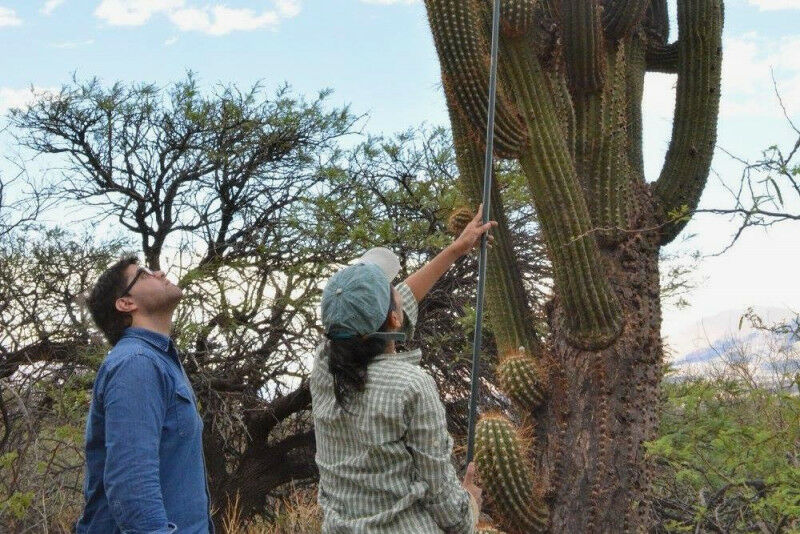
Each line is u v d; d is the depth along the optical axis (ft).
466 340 29.50
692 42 19.02
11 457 18.79
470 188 19.08
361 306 7.59
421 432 7.45
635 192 19.26
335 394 7.59
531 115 17.76
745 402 17.49
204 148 33.76
